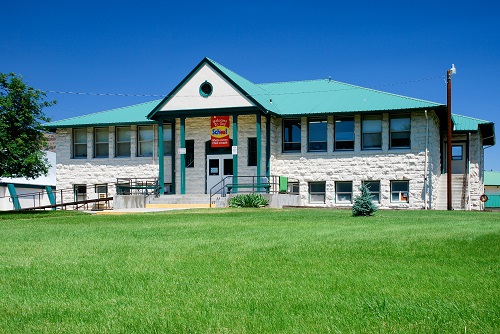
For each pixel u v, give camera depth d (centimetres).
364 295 537
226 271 677
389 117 2780
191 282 611
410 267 688
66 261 782
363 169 2809
